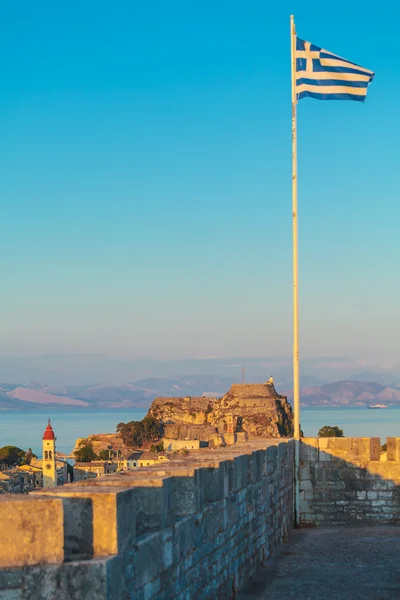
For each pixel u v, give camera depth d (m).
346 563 18.31
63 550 8.16
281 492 21.55
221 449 18.22
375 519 24.41
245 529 15.95
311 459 24.69
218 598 13.31
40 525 8.06
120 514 8.66
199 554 12.09
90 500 8.59
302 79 27.97
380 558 18.86
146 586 9.49
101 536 8.54
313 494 24.52
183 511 11.79
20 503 8.08
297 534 22.75
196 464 13.48
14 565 7.97
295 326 26.19
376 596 15.19
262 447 19.20
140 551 9.31
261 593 15.37
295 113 27.84
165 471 11.84
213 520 13.13
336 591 15.61
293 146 27.59
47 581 7.97
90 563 8.09
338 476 24.58
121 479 10.42
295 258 27.08
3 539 8.02
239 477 15.46
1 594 7.86
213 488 13.47
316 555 19.31
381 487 24.44
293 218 27.30
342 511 24.44
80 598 8.01
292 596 15.16
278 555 19.25
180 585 10.96
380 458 24.91
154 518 10.29
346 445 24.59
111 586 8.20
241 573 15.44
